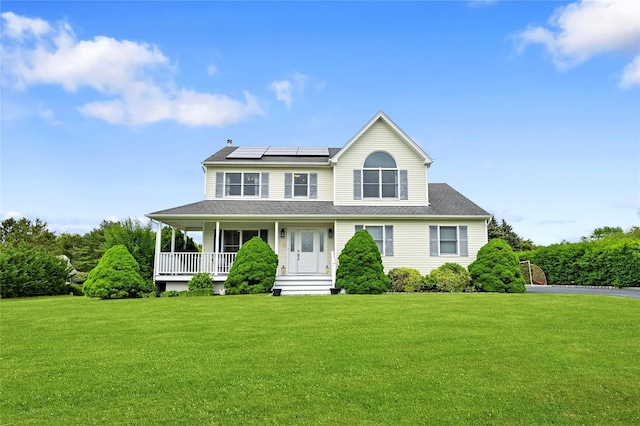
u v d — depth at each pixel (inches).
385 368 247.6
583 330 349.7
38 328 386.3
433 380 226.5
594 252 935.0
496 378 229.6
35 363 265.4
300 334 340.8
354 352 282.7
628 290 783.1
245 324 387.9
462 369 245.0
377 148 892.0
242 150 994.7
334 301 543.8
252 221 842.2
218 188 904.9
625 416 183.9
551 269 1067.9
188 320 414.9
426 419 180.5
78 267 1612.9
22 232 1841.8
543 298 554.9
